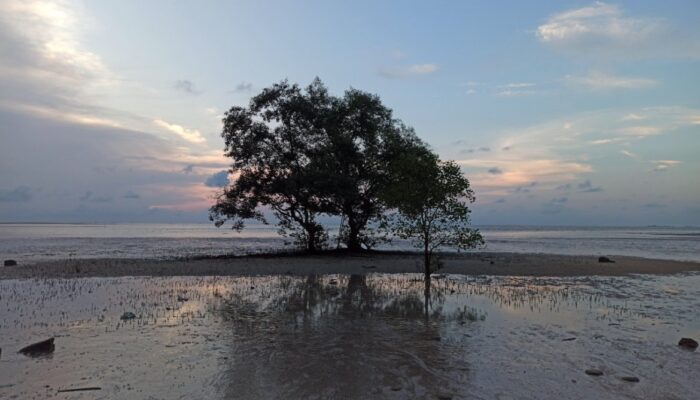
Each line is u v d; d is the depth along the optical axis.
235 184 36.06
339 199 35.50
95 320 12.66
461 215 21.55
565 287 19.80
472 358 9.49
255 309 14.46
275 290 18.48
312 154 36.50
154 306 14.75
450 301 16.19
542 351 10.03
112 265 27.61
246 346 10.22
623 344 10.62
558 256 37.56
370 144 38.00
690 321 13.10
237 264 28.89
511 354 9.78
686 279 22.72
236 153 35.59
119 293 17.38
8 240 66.69
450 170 21.53
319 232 38.66
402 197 21.84
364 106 37.84
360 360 9.29
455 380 8.21
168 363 8.99
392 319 13.20
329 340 10.81
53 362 9.00
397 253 39.34
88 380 8.04
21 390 7.57
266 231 149.88
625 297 17.17
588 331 11.85
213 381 8.05
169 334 11.20
